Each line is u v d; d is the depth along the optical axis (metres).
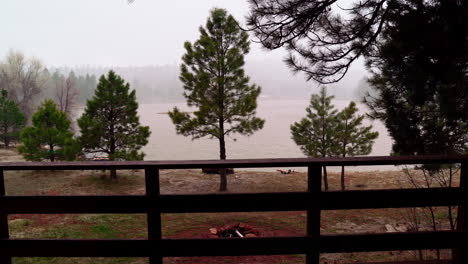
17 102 40.56
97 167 1.64
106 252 1.73
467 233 1.82
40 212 1.69
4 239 1.71
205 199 1.71
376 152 32.38
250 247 1.75
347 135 13.07
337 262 6.33
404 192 1.77
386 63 3.63
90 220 9.69
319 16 4.01
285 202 1.73
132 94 16.41
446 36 2.94
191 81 13.29
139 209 1.70
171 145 38.94
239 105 13.28
